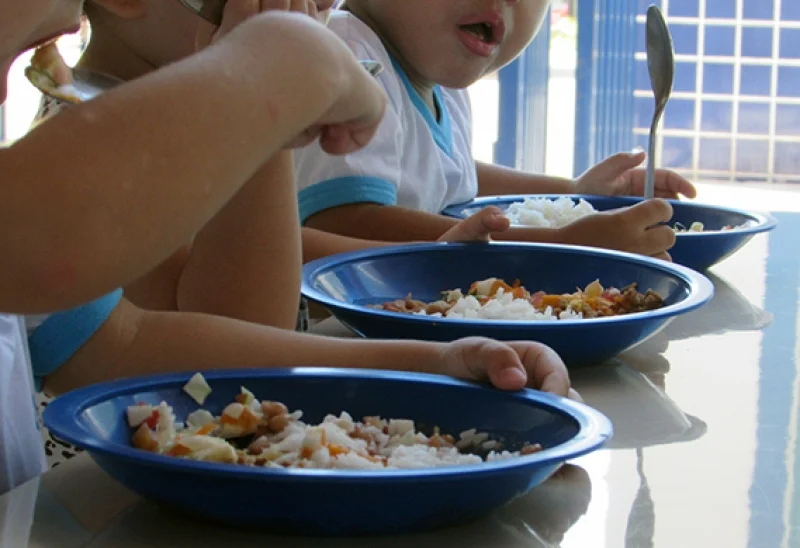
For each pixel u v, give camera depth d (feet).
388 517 1.96
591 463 2.49
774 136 15.35
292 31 2.24
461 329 3.27
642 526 2.13
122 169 1.94
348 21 5.81
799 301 4.51
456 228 4.58
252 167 2.10
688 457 2.55
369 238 5.36
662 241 4.83
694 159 15.66
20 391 3.17
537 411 2.43
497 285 4.09
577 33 9.69
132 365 3.14
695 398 3.08
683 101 15.48
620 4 9.66
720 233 4.91
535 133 9.75
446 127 6.54
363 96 2.40
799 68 15.08
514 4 6.16
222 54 2.14
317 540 2.01
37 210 1.90
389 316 3.35
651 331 3.40
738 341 3.78
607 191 7.20
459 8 5.96
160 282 3.94
